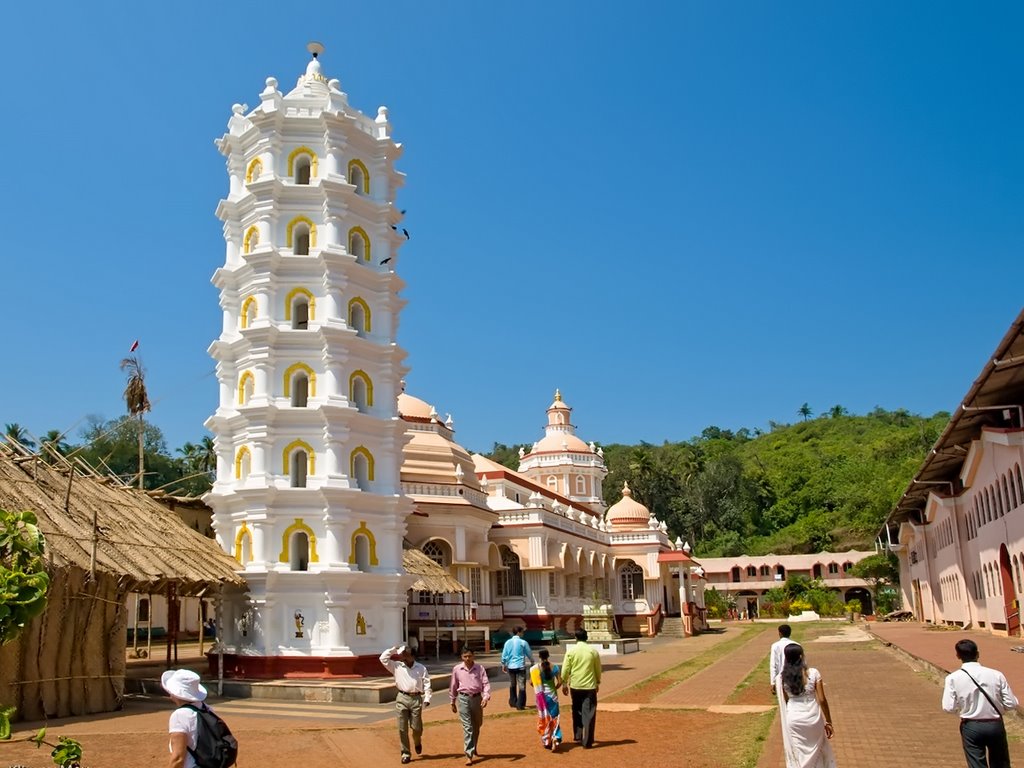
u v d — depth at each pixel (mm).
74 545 24484
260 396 31141
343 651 29422
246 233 33375
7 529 8305
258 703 26812
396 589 31625
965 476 44312
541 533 54156
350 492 30531
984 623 47125
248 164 34125
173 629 33750
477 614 49469
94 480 31625
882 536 97812
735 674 33281
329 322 31672
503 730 20594
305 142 33531
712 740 18188
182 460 91438
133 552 26531
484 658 41125
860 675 29922
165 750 18734
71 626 24328
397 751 18391
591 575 63094
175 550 28688
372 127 35625
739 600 106625
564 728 20688
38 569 8461
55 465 31156
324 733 20719
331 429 30891
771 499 136375
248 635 30125
